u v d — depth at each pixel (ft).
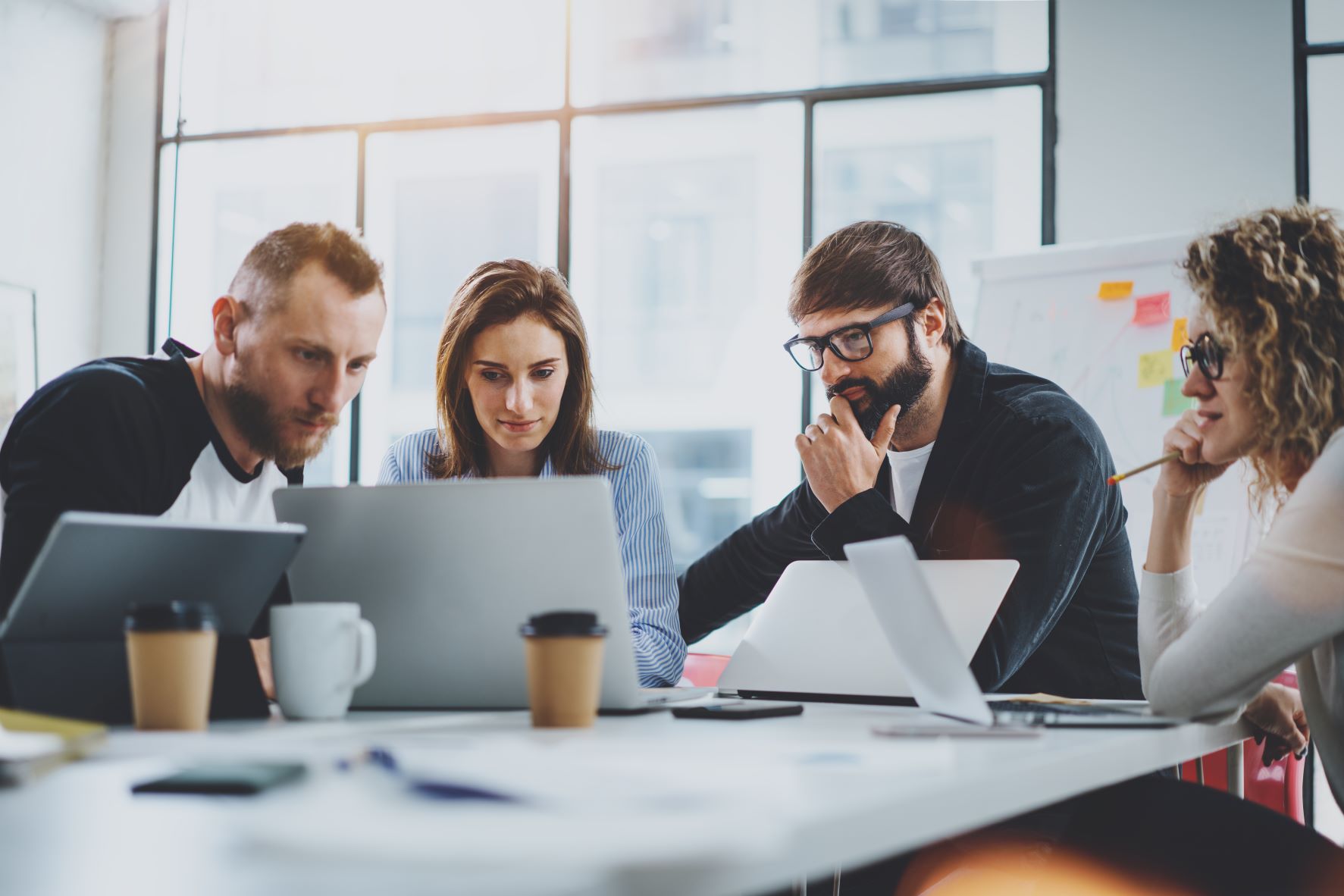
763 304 38.55
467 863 1.58
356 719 3.68
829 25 19.63
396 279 41.81
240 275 5.04
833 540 5.50
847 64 18.21
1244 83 11.98
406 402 41.47
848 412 5.95
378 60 16.31
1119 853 4.27
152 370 5.19
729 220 41.60
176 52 16.12
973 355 6.40
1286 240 4.35
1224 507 10.02
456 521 3.89
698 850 1.63
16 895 1.49
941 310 6.37
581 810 1.88
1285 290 4.23
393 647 3.98
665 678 5.90
